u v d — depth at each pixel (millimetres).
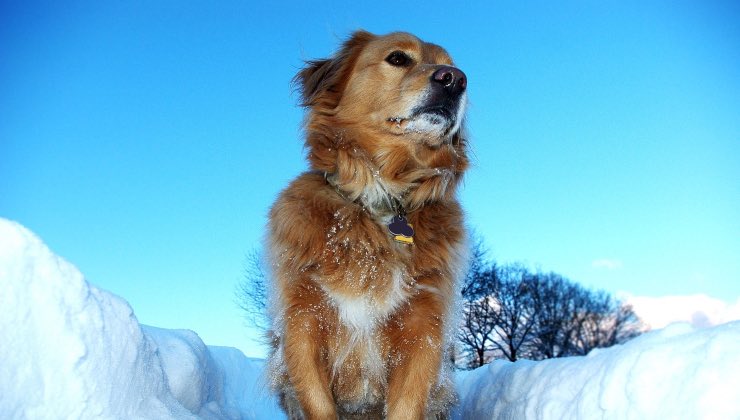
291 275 892
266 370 1017
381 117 956
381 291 875
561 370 809
